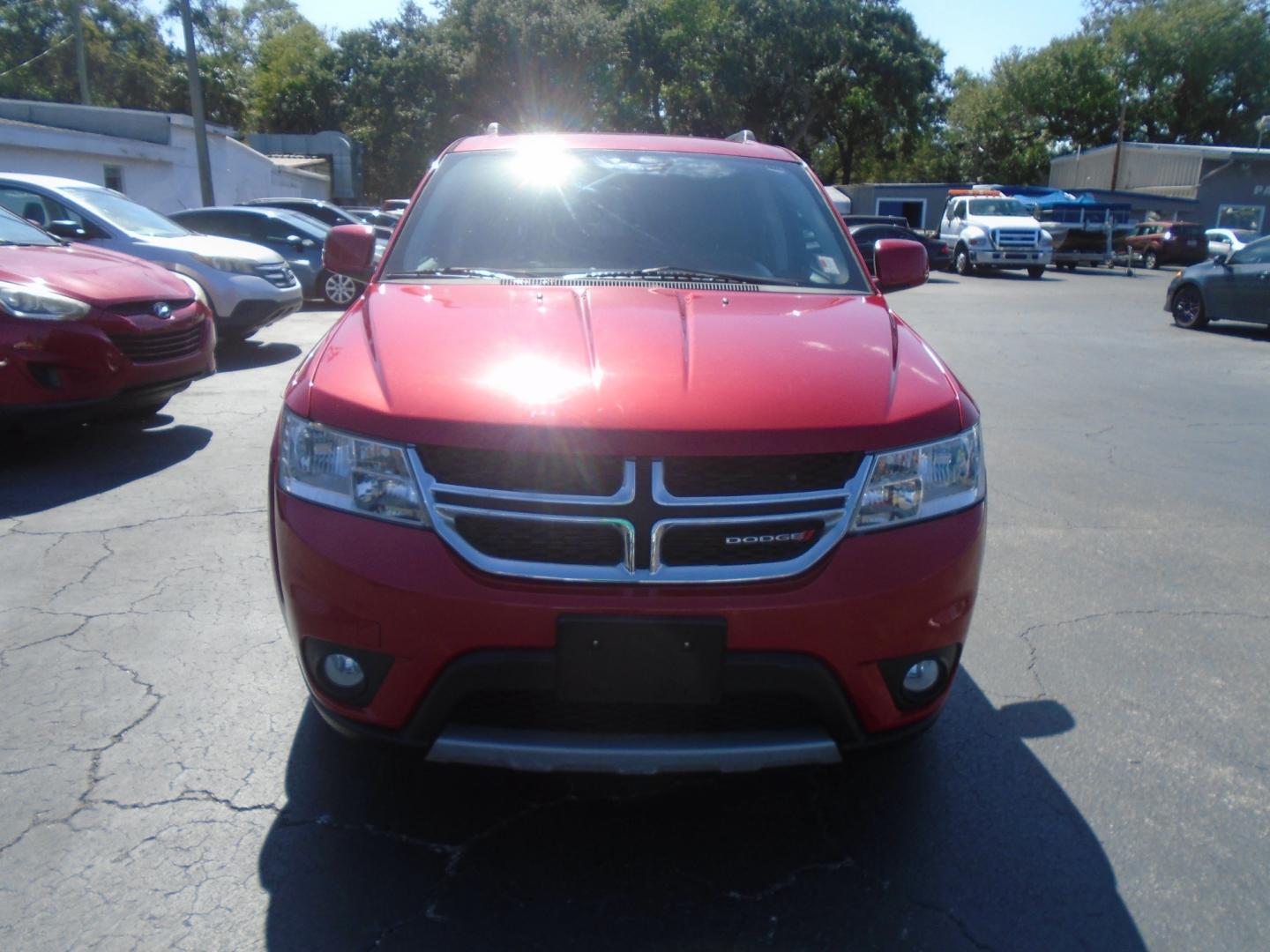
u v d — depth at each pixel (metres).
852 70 42.72
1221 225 41.28
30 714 3.21
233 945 2.26
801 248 3.75
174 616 3.95
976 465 2.67
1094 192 39.12
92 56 44.47
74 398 5.73
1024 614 4.26
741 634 2.33
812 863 2.61
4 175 9.45
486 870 2.54
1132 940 2.36
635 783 2.94
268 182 31.08
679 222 3.75
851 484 2.44
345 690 2.49
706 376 2.55
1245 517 5.67
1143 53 52.78
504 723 2.45
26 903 2.37
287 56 57.44
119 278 6.20
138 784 2.85
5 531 4.88
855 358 2.78
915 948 2.32
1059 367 11.16
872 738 2.51
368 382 2.57
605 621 2.30
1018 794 2.94
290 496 2.53
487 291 3.23
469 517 2.36
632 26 42.19
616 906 2.43
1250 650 3.95
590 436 2.34
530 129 41.28
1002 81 54.47
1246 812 2.88
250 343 11.39
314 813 2.75
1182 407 8.84
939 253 28.06
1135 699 3.53
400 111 43.47
